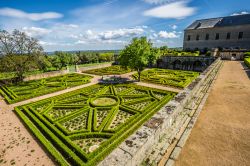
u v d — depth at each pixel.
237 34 63.19
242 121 9.74
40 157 11.26
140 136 5.68
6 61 31.47
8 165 10.52
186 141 7.74
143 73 42.69
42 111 18.67
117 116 17.69
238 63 39.47
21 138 13.58
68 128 15.39
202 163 6.36
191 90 11.79
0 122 16.62
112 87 29.14
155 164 5.79
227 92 15.56
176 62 54.53
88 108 19.34
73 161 10.65
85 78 37.66
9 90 27.67
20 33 32.50
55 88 28.23
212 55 51.66
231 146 7.38
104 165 4.31
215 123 9.53
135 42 32.16
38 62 35.69
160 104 19.77
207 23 72.12
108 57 83.38
